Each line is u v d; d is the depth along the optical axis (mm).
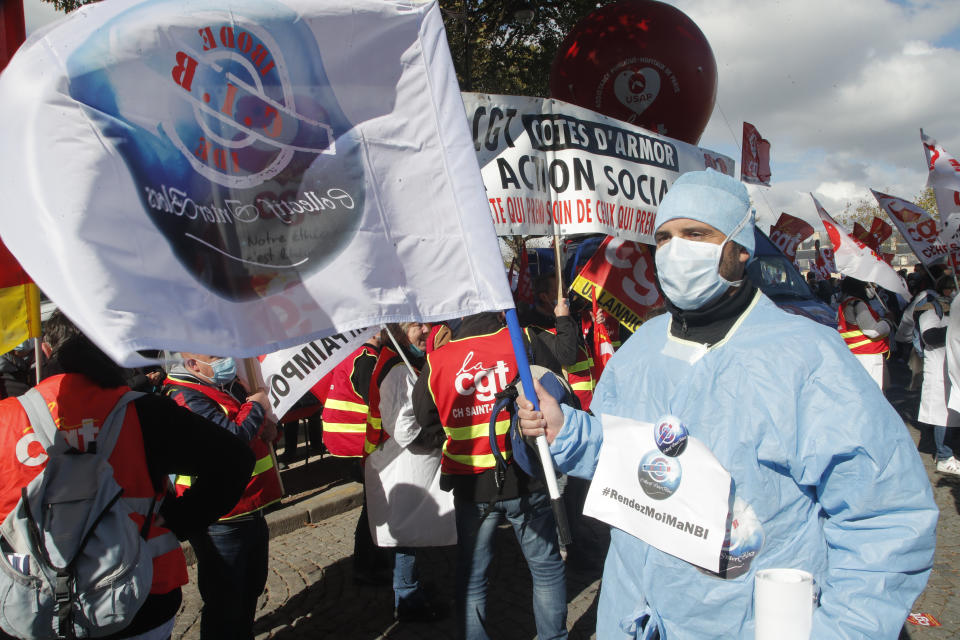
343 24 1900
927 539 1376
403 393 3551
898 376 12188
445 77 2031
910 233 7691
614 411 1852
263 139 1771
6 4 2111
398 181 1979
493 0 11922
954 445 7367
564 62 5941
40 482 1855
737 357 1573
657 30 5555
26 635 1821
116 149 1514
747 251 1656
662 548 1594
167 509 2146
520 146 3439
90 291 1406
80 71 1491
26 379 5117
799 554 1505
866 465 1399
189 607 4109
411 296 1972
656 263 1728
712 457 1535
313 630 3832
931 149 5965
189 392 2830
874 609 1351
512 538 5031
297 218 1810
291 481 6473
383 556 4383
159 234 1557
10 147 1404
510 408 2484
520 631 3746
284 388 3074
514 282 6125
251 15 1770
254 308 1716
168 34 1631
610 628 1782
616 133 3857
